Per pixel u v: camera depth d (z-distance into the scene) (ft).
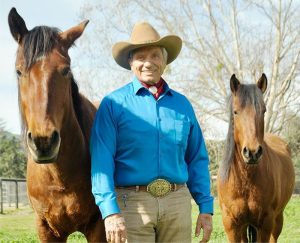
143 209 10.19
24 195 77.05
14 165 101.50
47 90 9.36
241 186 18.07
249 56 70.85
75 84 11.20
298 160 82.23
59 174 11.00
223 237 26.99
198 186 10.96
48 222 11.69
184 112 10.77
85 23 10.64
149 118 10.34
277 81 71.46
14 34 10.22
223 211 19.03
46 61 9.61
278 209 20.12
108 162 9.98
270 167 18.69
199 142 11.23
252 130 17.38
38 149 9.08
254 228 18.99
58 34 10.32
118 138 10.35
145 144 10.22
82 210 11.42
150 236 10.34
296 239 27.04
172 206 10.34
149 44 10.53
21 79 9.75
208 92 69.62
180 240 10.52
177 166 10.46
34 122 9.13
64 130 10.59
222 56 70.64
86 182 11.43
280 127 71.97
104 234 11.74
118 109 10.36
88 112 12.73
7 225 39.88
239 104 18.01
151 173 10.19
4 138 103.14
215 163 65.41
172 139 10.38
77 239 26.20
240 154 18.01
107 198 9.62
